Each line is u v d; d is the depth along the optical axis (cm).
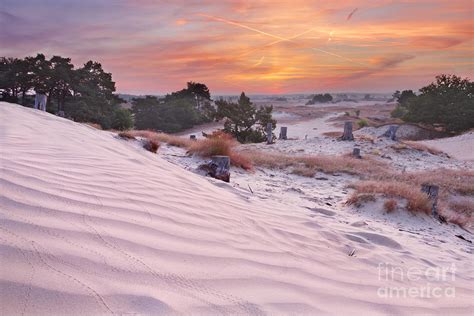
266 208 509
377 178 1360
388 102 19900
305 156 1839
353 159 1853
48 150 424
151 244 219
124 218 249
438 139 4094
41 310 130
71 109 4781
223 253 246
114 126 4991
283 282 229
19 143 428
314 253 334
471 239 697
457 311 253
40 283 143
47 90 4969
